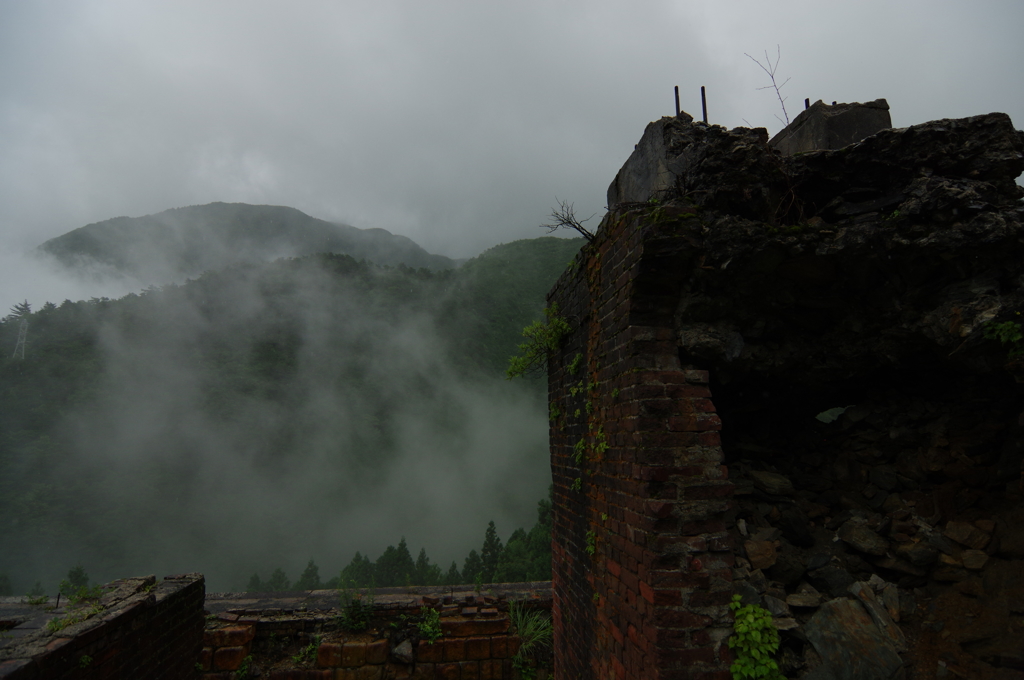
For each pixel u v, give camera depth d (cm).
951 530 314
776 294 308
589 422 390
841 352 343
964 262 265
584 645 400
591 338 386
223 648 592
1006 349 262
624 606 312
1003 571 286
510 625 645
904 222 268
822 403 415
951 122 274
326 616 643
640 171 378
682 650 262
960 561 304
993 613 276
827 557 332
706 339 298
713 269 285
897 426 373
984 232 250
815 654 284
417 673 621
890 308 299
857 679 269
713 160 287
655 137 354
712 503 277
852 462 386
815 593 317
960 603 293
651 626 268
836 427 411
